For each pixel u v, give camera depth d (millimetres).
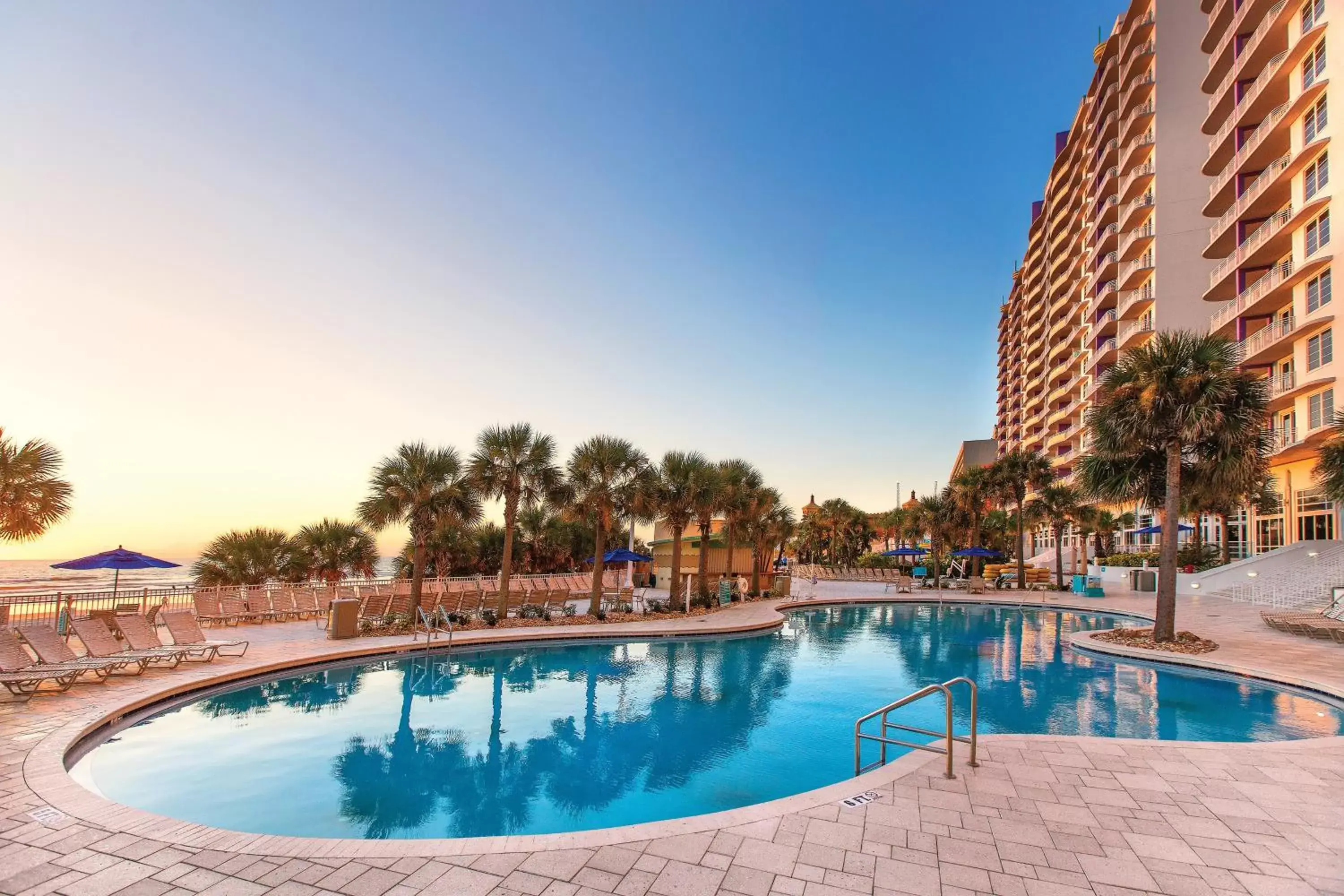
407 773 7953
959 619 24781
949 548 48312
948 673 14195
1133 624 22484
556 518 31891
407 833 6348
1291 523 30188
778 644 18000
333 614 15188
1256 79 33531
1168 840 5035
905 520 47531
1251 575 25969
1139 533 42406
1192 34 46719
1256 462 16531
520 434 19672
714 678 13539
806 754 8898
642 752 8898
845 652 16828
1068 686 12891
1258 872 4543
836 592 34500
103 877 4301
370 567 26562
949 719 6465
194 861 4543
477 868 4469
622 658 15523
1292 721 10367
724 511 25328
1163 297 45656
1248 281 32938
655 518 22375
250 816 6609
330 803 6996
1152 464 17297
